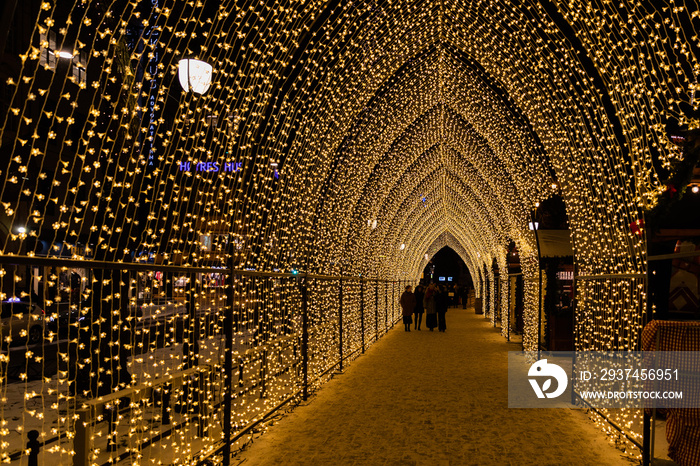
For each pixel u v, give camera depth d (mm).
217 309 6492
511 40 9102
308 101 8961
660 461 5004
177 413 7238
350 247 14695
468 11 8742
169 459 5508
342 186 12109
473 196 22375
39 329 15219
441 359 13117
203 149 6168
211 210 6336
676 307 7398
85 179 18016
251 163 7738
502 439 6473
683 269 7406
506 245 19000
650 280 5445
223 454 5461
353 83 9672
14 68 15484
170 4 7500
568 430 6871
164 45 5562
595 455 5902
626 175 6898
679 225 5895
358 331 14266
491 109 13062
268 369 7645
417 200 22719
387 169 16219
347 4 7688
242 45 6504
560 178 9156
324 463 5629
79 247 17844
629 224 6633
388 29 8883
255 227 7531
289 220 8898
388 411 7812
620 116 6703
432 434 6672
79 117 18359
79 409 3857
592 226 8250
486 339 17969
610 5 6074
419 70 11648
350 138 11906
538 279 12195
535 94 9680
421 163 19391
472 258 35062
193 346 6191
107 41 7422
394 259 24375
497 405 8188
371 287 16875
